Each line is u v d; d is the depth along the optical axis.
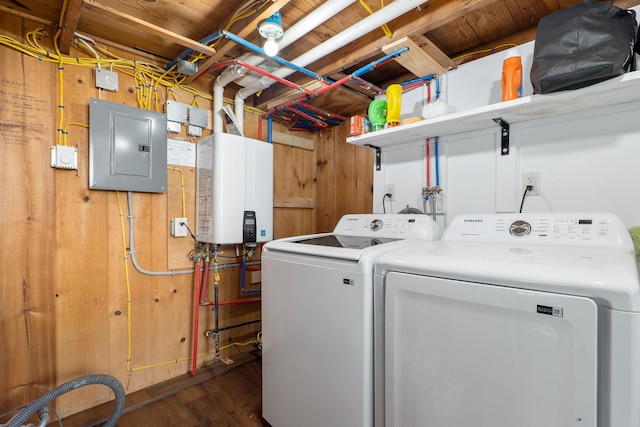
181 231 2.03
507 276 0.81
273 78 1.89
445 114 1.56
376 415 1.10
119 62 1.79
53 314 1.60
